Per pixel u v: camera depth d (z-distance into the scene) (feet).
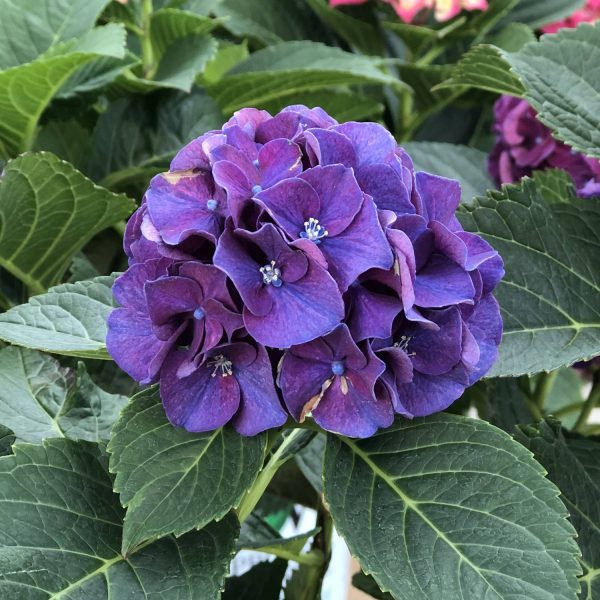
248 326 0.89
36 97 1.69
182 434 0.98
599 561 1.22
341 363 0.93
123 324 0.99
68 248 1.69
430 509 0.96
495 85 1.48
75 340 1.13
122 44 1.58
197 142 0.99
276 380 0.94
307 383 0.94
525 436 1.27
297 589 1.44
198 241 0.93
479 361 1.03
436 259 0.97
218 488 0.94
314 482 1.54
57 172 1.48
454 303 0.93
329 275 0.88
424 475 0.99
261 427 0.95
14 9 1.82
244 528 1.58
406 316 0.90
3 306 1.75
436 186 1.01
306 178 0.92
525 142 1.81
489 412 1.52
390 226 0.93
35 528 0.99
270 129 1.03
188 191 0.96
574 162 1.77
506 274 1.28
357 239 0.90
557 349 1.24
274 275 0.90
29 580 0.93
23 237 1.59
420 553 0.93
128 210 1.64
